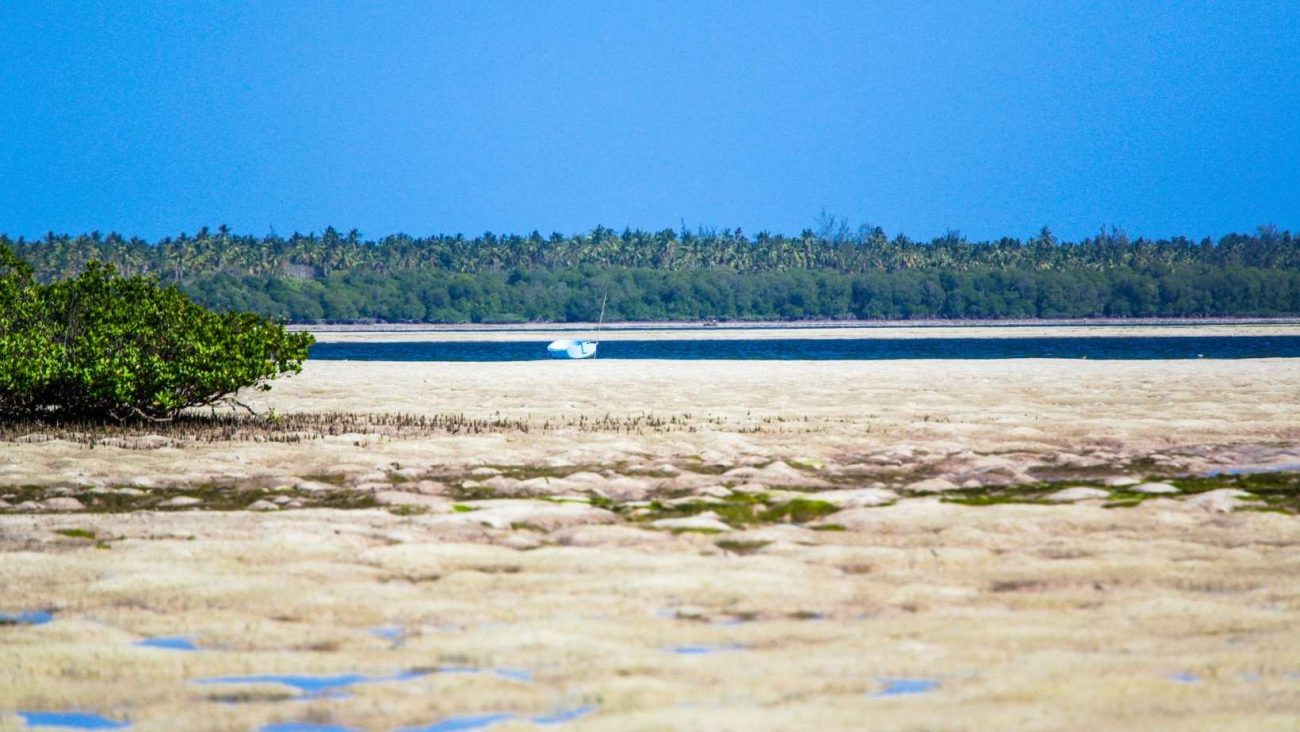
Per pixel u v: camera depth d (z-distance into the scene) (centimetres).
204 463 11288
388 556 7281
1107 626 5719
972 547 7581
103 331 14588
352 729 4575
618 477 10600
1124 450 12538
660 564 7081
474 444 12769
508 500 9306
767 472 10794
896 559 7181
